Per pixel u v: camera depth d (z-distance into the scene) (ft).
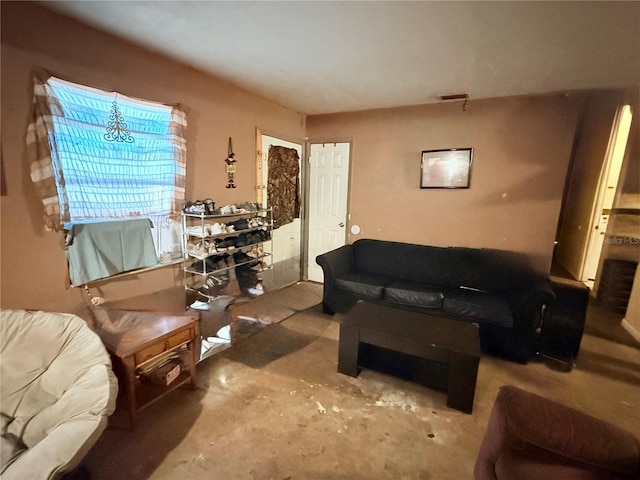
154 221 8.78
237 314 10.97
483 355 8.92
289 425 6.02
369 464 5.23
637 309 10.12
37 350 5.11
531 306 8.25
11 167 6.08
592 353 9.07
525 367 8.34
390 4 5.65
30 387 4.94
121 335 6.01
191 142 9.48
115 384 4.72
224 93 10.32
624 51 7.14
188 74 9.11
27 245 6.41
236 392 6.93
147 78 8.09
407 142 12.40
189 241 9.77
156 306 9.04
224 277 10.82
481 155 11.27
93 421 4.09
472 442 5.74
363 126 13.17
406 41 7.06
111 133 7.48
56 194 6.63
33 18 6.05
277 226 13.51
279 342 9.27
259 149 11.96
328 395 6.93
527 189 10.78
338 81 9.78
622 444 3.62
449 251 11.35
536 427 3.82
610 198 13.89
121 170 7.80
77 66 6.76
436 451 5.53
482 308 8.95
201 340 9.07
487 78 9.09
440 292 9.89
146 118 8.20
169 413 6.23
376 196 13.25
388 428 6.03
